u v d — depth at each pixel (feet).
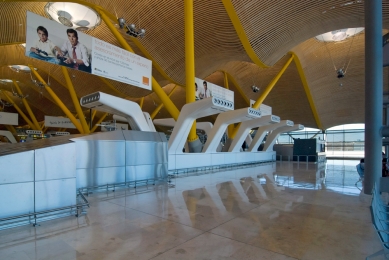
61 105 82.38
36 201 14.39
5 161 13.38
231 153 54.95
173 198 20.48
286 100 97.45
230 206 17.80
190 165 42.68
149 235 12.07
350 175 37.37
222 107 35.86
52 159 15.20
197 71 62.28
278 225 13.61
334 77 82.89
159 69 56.08
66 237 11.83
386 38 15.17
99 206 17.80
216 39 47.65
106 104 32.65
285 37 46.98
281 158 78.74
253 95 94.48
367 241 11.41
